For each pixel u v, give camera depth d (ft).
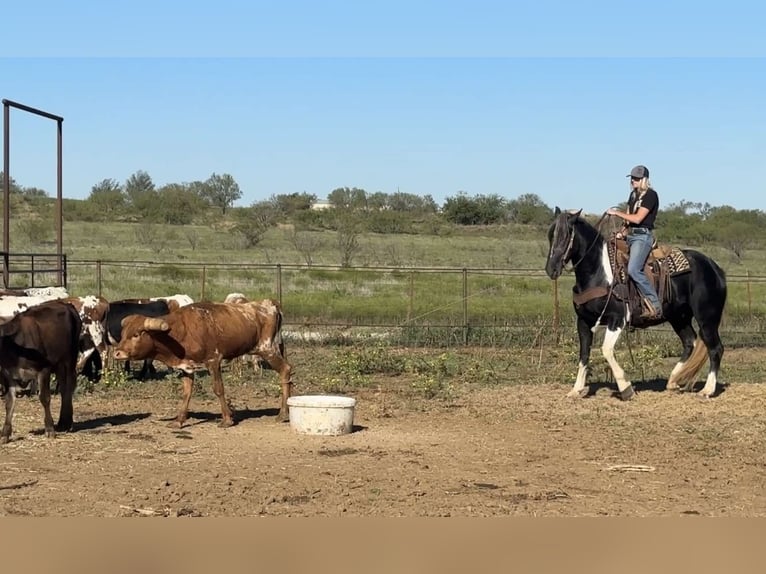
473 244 198.08
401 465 31.91
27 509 25.90
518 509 26.53
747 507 27.20
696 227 205.46
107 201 263.70
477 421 40.81
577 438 37.32
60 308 36.11
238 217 239.91
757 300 100.48
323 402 38.22
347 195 287.48
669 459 33.60
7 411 34.73
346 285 107.96
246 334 38.63
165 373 54.60
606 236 49.26
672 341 70.28
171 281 106.63
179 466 31.27
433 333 71.31
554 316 71.46
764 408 43.39
